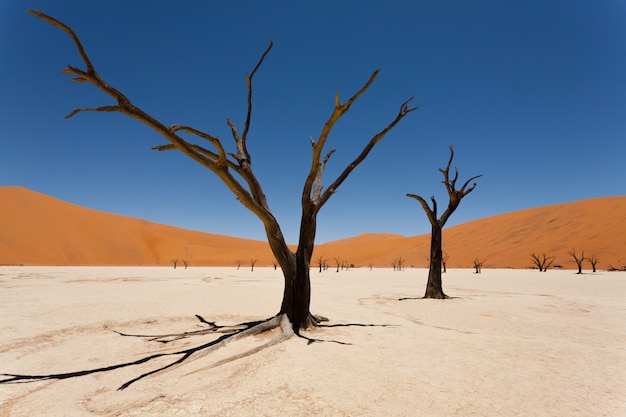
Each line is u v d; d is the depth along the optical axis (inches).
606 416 160.7
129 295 696.4
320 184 389.4
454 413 161.9
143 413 161.0
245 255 4370.1
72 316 447.2
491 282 1286.9
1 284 1016.2
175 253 4126.5
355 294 792.3
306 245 355.9
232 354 256.5
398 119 377.7
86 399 184.7
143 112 221.3
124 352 278.4
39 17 176.9
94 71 201.8
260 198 347.9
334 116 300.5
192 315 454.3
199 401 172.7
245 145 354.9
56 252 3174.2
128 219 4840.1
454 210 738.2
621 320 453.7
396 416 158.1
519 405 171.6
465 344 295.9
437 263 719.7
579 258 2689.5
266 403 169.8
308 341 290.0
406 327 374.3
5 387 203.2
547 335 352.5
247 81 349.7
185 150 250.1
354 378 204.7
